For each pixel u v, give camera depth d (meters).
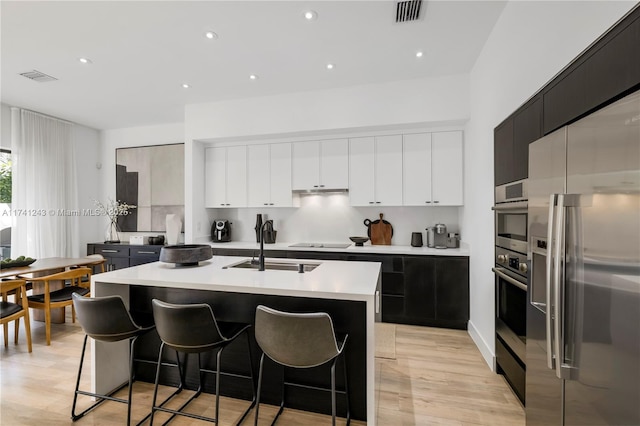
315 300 1.95
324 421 1.91
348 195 4.27
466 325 3.34
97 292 2.11
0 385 2.28
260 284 1.87
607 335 1.05
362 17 2.35
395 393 2.17
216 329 1.70
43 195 4.45
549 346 1.28
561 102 1.46
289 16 2.33
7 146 4.14
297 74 3.31
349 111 3.63
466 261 3.32
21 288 2.85
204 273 2.19
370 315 1.65
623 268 0.98
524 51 1.94
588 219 1.13
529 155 1.62
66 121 4.84
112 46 2.73
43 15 2.27
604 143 1.06
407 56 2.94
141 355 2.35
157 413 1.99
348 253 3.67
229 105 4.05
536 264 1.54
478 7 2.24
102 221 5.39
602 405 1.08
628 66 1.03
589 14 1.31
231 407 2.04
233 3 2.18
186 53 2.86
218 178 4.42
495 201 2.41
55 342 3.04
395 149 3.74
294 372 2.03
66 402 2.08
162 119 4.82
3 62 2.99
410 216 4.11
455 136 3.55
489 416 1.92
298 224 4.54
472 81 3.18
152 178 5.12
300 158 4.09
